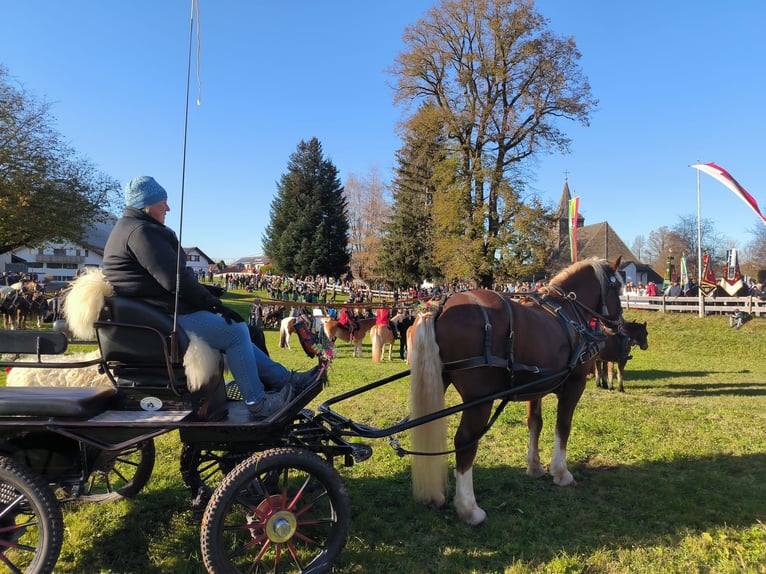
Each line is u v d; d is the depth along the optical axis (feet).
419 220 127.34
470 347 13.41
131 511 13.84
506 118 88.53
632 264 221.66
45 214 91.15
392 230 130.82
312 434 11.61
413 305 14.84
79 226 97.55
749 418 24.71
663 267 188.75
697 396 34.53
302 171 173.06
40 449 10.42
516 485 16.02
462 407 13.02
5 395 10.11
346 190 195.83
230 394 13.15
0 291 67.15
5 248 96.84
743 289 80.79
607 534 13.04
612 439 20.89
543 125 90.43
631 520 13.89
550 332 14.87
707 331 66.59
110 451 10.96
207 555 9.68
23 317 67.26
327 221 170.30
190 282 10.18
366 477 16.75
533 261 89.20
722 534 12.92
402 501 14.83
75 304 10.10
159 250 10.11
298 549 12.00
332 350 11.82
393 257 127.85
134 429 10.25
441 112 90.38
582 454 19.06
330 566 10.73
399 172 133.18
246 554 11.72
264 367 12.55
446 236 95.91
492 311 13.79
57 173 93.15
